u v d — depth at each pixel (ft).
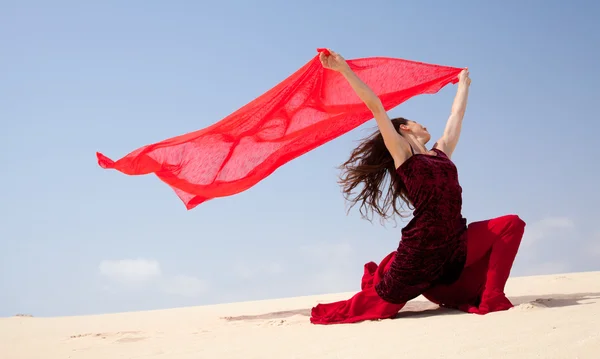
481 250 17.44
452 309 18.67
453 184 17.19
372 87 21.65
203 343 16.39
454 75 21.21
